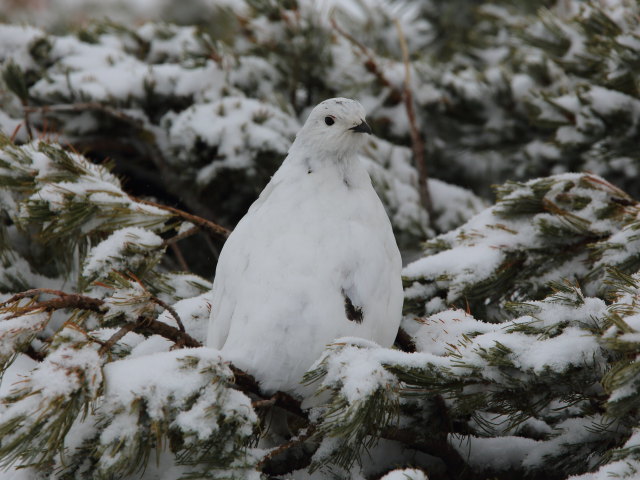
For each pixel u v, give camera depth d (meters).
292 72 11.43
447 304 7.14
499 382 4.88
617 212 6.96
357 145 6.67
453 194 10.84
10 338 4.95
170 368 4.67
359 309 5.71
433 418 5.56
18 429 4.50
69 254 7.30
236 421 4.70
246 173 9.95
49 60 10.94
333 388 4.85
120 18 13.06
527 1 12.83
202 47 11.02
